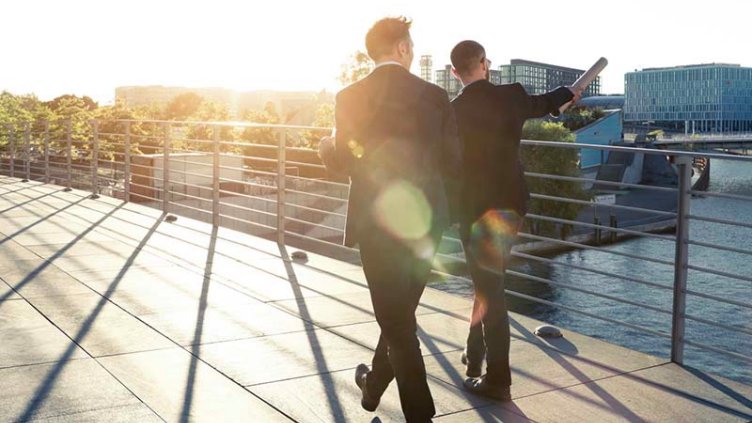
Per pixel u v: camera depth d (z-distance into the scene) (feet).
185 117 424.87
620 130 357.41
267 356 14.57
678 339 14.64
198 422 11.28
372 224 10.06
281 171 27.53
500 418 11.76
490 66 13.07
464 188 12.42
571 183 184.85
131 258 24.38
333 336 16.02
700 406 12.36
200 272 22.44
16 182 50.90
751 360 13.44
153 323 16.71
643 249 173.99
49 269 22.30
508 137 12.32
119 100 261.24
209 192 107.45
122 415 11.44
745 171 426.92
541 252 168.76
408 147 10.09
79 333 15.80
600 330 105.91
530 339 16.15
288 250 26.43
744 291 127.03
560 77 601.62
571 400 12.59
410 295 10.73
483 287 12.47
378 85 10.18
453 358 14.79
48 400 11.98
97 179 44.14
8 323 16.43
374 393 11.49
